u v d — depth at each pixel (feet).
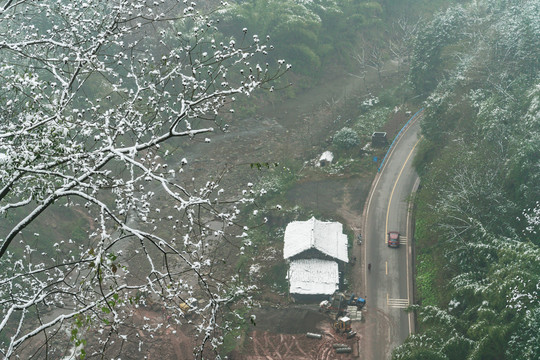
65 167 42.45
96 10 47.70
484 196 160.04
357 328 166.81
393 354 128.36
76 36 46.09
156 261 188.85
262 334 162.71
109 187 36.86
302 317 170.19
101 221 31.94
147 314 164.45
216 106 42.47
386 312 172.86
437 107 228.84
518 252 115.03
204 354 152.66
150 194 40.65
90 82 226.17
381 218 215.31
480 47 236.63
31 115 39.45
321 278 180.34
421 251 193.77
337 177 243.19
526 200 154.30
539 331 100.89
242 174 253.03
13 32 47.09
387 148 263.08
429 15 426.51
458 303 144.66
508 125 176.76
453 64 274.16
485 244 140.05
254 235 205.46
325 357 155.22
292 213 214.48
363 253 198.80
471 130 206.08
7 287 48.73
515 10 234.38
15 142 38.40
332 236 195.42
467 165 173.06
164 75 45.42
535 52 210.59
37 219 198.08
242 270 188.44
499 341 107.14
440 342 121.29
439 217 174.40
